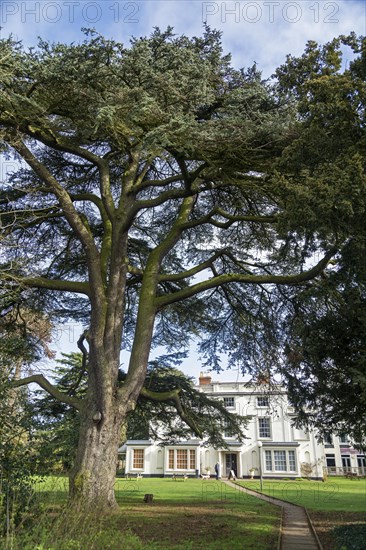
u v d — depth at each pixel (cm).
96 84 997
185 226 1442
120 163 1570
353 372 838
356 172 769
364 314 891
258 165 1103
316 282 1321
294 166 940
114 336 1291
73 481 1118
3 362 942
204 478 3897
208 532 994
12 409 854
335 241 859
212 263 1655
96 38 917
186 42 1191
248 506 1559
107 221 1570
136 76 974
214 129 983
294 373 1242
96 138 1236
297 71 1024
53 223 1540
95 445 1159
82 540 629
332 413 1047
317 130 875
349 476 4312
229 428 1744
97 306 1256
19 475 752
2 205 1395
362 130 859
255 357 1684
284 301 1541
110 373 1238
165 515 1218
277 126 988
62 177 1540
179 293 1373
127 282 1678
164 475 4097
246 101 1108
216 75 1135
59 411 1539
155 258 1455
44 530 609
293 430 4138
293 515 1403
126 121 1032
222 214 1349
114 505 1127
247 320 1666
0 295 1298
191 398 1695
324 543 952
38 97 1034
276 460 4016
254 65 1171
